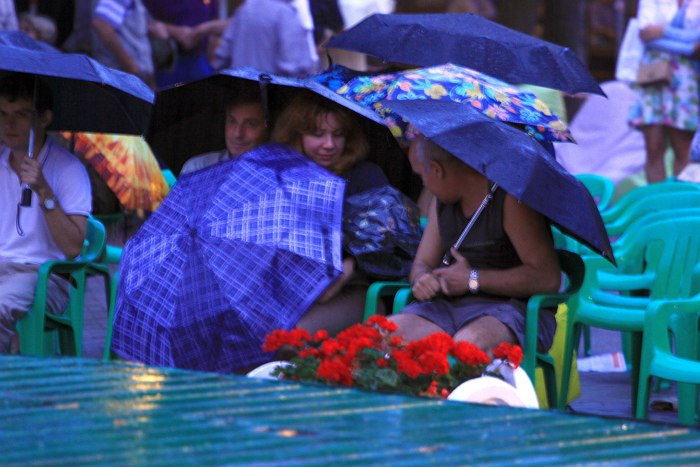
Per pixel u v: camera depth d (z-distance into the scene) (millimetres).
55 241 12945
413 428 3910
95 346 16562
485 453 3594
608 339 18250
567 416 4105
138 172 16406
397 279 11148
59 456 3498
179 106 12609
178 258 10805
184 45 26703
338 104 11547
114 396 4355
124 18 25938
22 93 12805
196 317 10508
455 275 10289
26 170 12547
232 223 10773
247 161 11195
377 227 10984
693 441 3781
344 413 4117
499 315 10117
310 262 10547
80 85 13805
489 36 14914
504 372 8547
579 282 11133
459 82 12062
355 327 8273
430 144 10422
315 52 26484
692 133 26859
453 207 10609
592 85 14883
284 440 3715
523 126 12773
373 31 15258
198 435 3768
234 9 28266
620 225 16719
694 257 13188
